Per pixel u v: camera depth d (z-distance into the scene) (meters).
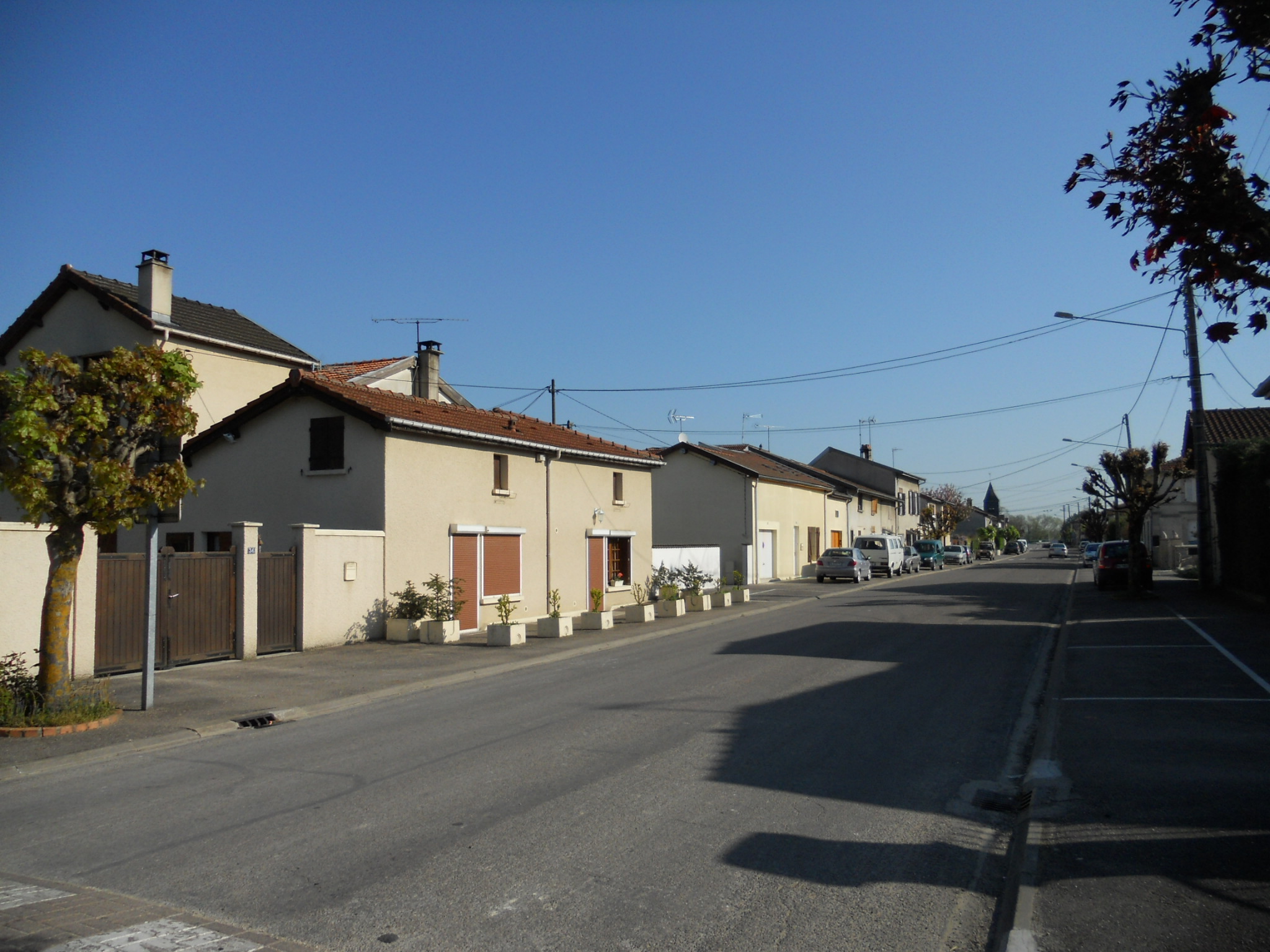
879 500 63.72
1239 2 4.59
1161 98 4.94
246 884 5.00
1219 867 4.97
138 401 9.44
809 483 45.38
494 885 4.96
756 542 38.12
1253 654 13.49
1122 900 4.54
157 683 12.04
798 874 5.16
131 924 4.46
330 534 15.84
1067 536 158.62
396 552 17.11
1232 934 4.14
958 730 9.06
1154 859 5.11
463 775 7.36
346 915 4.57
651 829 5.93
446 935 4.34
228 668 13.48
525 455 20.95
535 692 11.73
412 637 16.66
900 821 6.17
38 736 8.77
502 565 19.97
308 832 5.92
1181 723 8.95
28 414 8.63
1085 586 32.84
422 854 5.47
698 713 9.92
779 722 9.38
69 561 9.48
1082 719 9.23
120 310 21.12
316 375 18.66
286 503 17.80
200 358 22.00
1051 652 15.09
